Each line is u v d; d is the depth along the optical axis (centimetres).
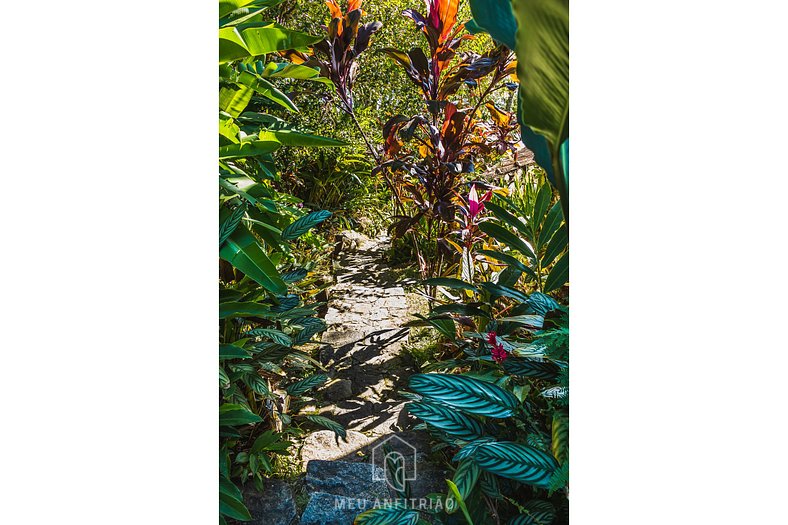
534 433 167
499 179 243
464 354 204
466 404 155
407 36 230
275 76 185
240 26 161
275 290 149
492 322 191
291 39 155
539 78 156
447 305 195
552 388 163
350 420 189
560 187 161
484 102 239
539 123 159
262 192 166
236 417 160
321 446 186
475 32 211
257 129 186
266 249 201
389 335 208
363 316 211
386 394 195
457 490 149
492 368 186
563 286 191
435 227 231
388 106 230
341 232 232
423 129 233
